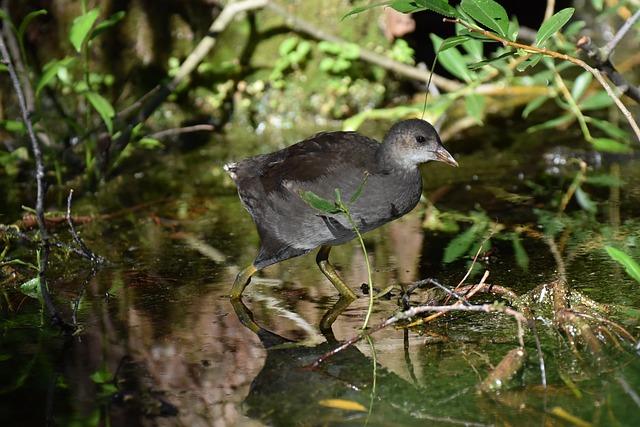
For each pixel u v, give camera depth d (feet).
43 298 29.68
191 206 38.83
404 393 23.27
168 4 48.08
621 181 39.37
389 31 48.83
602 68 29.27
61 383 24.16
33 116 37.76
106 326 27.76
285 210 30.04
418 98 49.70
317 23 48.62
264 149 45.47
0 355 25.86
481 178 40.63
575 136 44.57
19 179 42.06
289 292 30.32
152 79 48.29
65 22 47.39
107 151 41.34
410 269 31.45
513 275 30.30
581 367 24.09
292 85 48.75
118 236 35.63
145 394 23.49
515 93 48.62
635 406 22.06
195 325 27.76
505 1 55.62
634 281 29.30
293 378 24.26
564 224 34.86
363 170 29.55
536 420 21.66
